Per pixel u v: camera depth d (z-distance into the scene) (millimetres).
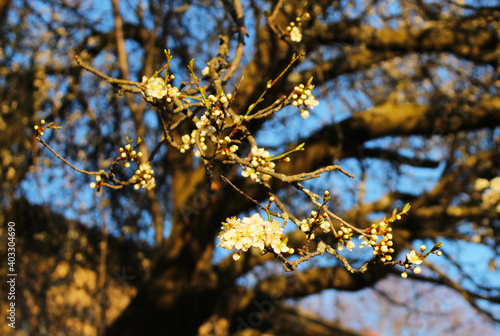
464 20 5160
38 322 5805
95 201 5547
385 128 4859
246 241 1546
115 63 5770
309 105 1748
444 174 5730
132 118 5285
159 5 5512
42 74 5734
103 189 5527
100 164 5520
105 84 5727
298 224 1630
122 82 1837
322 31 5258
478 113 4691
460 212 5270
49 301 5945
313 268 5672
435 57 5738
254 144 1717
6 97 5645
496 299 4824
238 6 2406
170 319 4902
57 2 5816
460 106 4848
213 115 1676
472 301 4867
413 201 5605
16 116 5473
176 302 4848
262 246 1552
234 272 5145
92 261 5953
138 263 6129
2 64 5680
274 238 1582
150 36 5508
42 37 5727
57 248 5879
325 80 5570
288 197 5281
